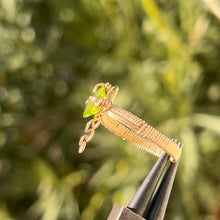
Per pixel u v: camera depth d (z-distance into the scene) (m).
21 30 0.48
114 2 0.43
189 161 0.37
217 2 0.28
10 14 0.47
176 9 0.43
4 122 0.48
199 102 0.42
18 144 0.47
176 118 0.39
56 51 0.49
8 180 0.46
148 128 0.17
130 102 0.41
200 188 0.39
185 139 0.38
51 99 0.49
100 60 0.44
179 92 0.39
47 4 0.48
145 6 0.37
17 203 0.47
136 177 0.40
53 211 0.42
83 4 0.44
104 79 0.44
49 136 0.48
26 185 0.45
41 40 0.49
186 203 0.40
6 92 0.49
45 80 0.49
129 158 0.41
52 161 0.47
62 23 0.47
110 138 0.41
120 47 0.44
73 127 0.47
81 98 0.44
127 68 0.44
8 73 0.48
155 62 0.41
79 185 0.45
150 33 0.40
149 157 0.40
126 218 0.17
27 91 0.49
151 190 0.18
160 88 0.40
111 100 0.18
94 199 0.42
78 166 0.46
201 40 0.40
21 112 0.49
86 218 0.42
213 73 0.42
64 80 0.49
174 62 0.39
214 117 0.39
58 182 0.44
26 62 0.48
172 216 0.40
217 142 0.40
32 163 0.45
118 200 0.39
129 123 0.18
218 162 0.40
